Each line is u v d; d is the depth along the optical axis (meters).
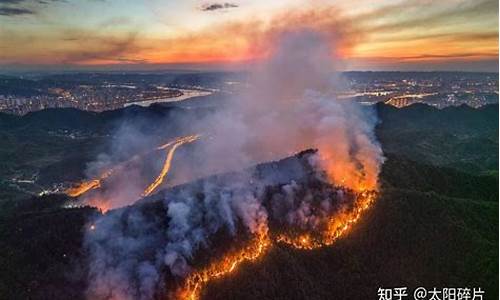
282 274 96.38
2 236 121.25
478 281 94.50
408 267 98.81
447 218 108.62
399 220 107.06
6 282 101.50
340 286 96.50
